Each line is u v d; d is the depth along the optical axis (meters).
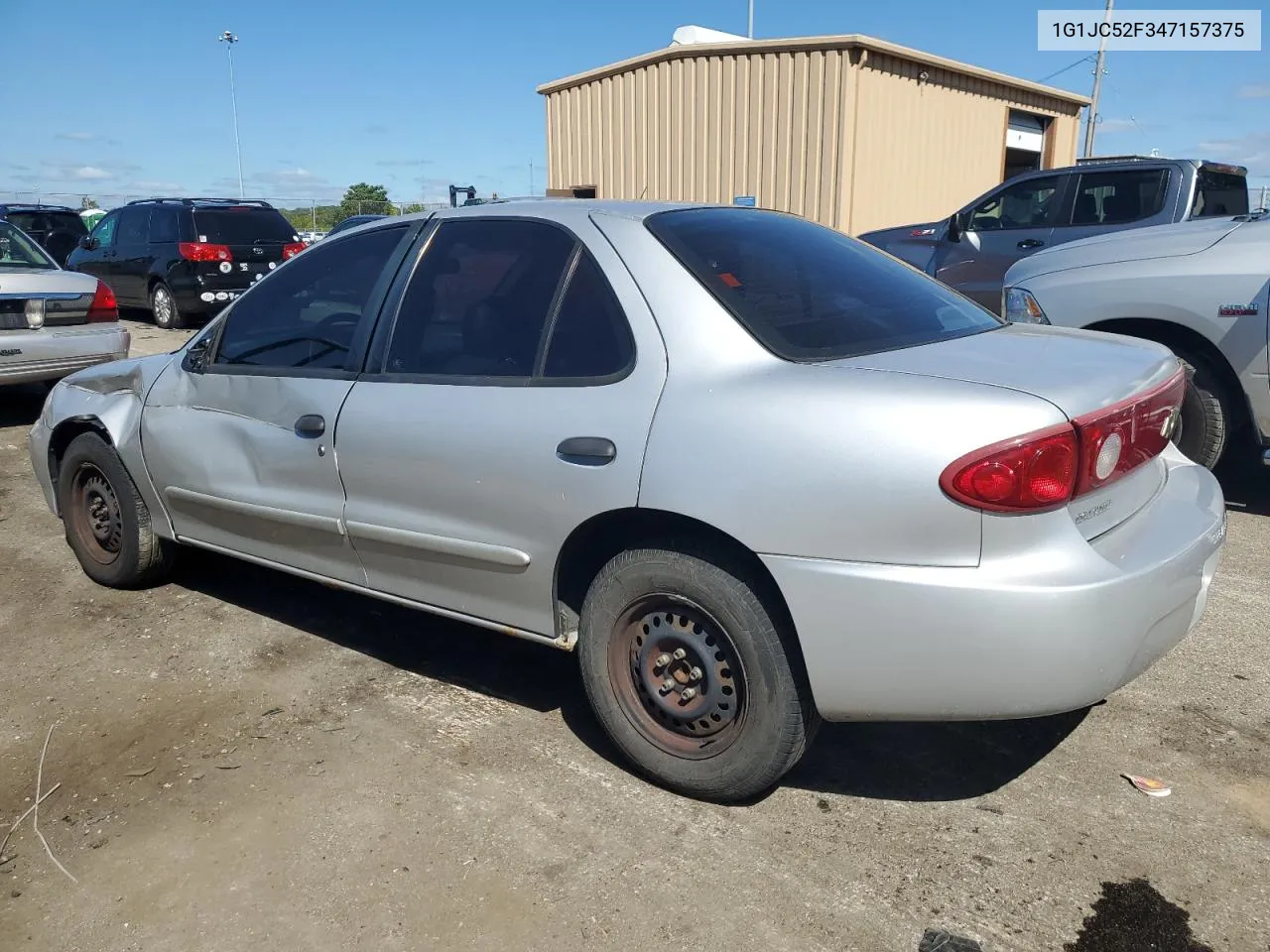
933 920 2.34
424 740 3.17
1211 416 5.21
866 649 2.40
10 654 3.87
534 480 2.82
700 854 2.59
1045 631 2.26
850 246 3.48
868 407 2.38
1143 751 3.03
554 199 3.31
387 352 3.29
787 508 2.42
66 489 4.50
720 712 2.71
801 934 2.30
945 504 2.28
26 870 2.61
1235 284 4.94
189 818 2.79
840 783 2.90
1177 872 2.48
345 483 3.33
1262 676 3.47
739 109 12.93
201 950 2.31
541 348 2.93
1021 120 15.93
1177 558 2.51
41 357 7.39
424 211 3.43
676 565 2.65
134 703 3.46
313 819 2.77
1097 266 5.51
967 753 3.05
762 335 2.65
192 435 3.87
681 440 2.55
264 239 14.01
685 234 2.94
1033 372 2.50
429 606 3.28
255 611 4.23
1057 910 2.36
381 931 2.35
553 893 2.46
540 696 3.46
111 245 14.61
